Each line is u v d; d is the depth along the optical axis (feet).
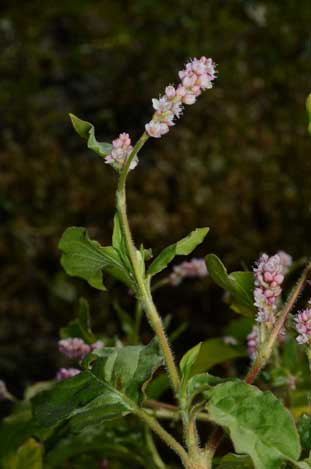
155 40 19.52
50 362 15.05
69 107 18.31
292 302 4.41
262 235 16.90
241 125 18.08
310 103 4.42
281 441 3.95
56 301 15.72
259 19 20.17
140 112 18.15
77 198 17.01
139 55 19.13
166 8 20.25
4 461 6.42
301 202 17.28
